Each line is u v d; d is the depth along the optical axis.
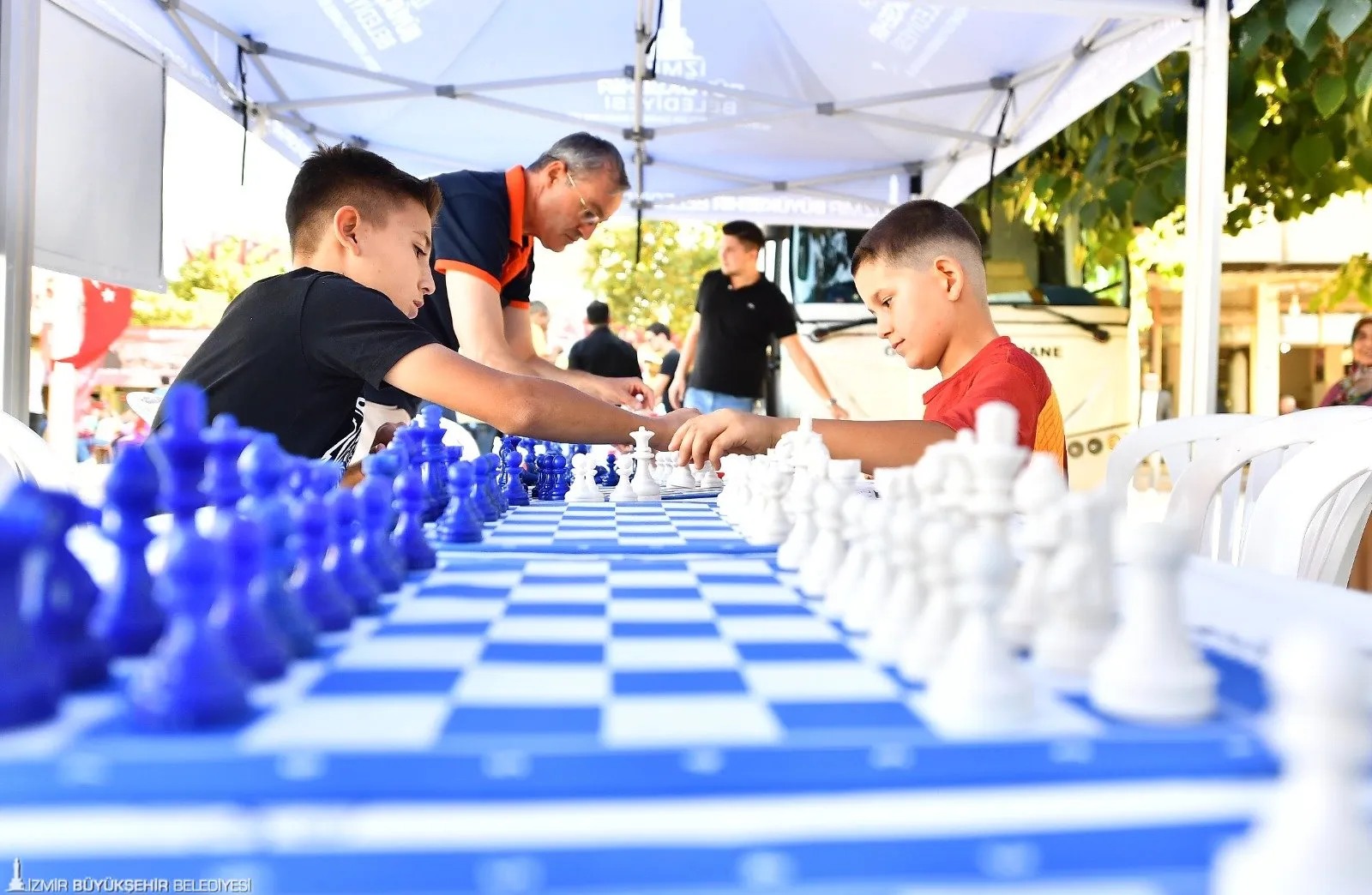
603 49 4.18
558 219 3.30
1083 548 0.74
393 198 2.18
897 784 0.50
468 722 0.56
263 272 11.80
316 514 0.84
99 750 0.50
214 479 0.80
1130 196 4.74
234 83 3.94
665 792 0.49
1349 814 0.43
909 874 0.44
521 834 0.45
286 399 1.96
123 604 0.71
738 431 1.87
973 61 3.99
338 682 0.66
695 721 0.57
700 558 1.29
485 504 1.72
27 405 2.63
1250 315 10.36
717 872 0.44
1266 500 1.60
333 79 4.30
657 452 2.76
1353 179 4.96
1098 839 0.46
